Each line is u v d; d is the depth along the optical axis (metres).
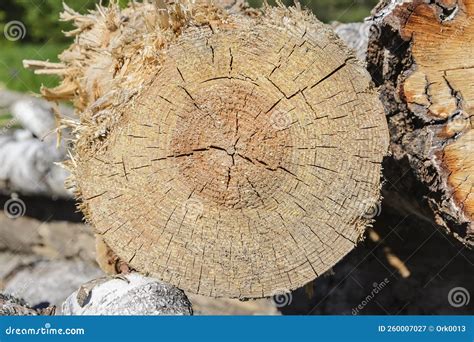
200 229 1.14
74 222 1.63
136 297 1.14
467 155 1.13
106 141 1.14
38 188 1.62
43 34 2.76
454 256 1.39
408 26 1.15
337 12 2.06
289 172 1.13
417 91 1.15
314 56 1.12
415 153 1.17
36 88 2.25
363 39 1.39
